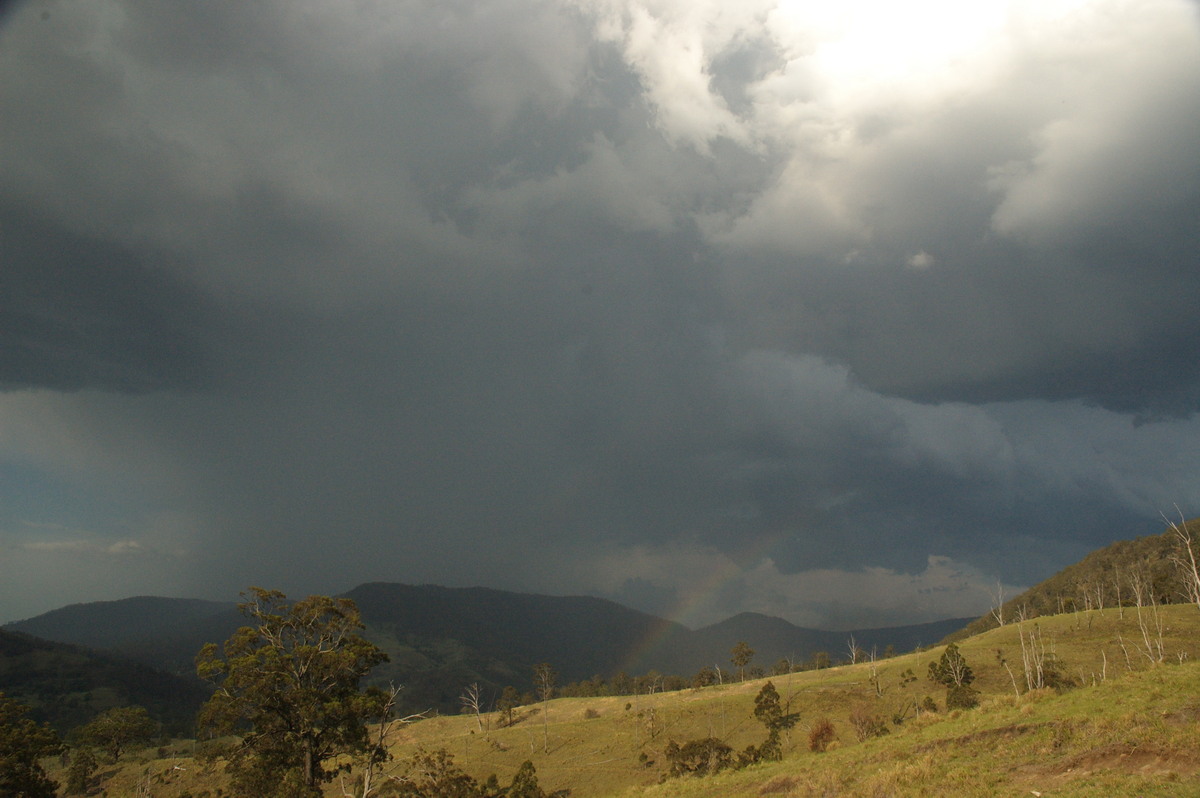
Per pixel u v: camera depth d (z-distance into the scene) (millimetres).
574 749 114562
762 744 93750
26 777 54531
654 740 113125
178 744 160625
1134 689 34312
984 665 118188
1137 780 24312
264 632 54438
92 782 115438
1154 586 148250
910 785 30688
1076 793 24562
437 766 66375
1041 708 37344
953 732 38188
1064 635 128375
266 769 51469
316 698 52344
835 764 40438
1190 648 107062
